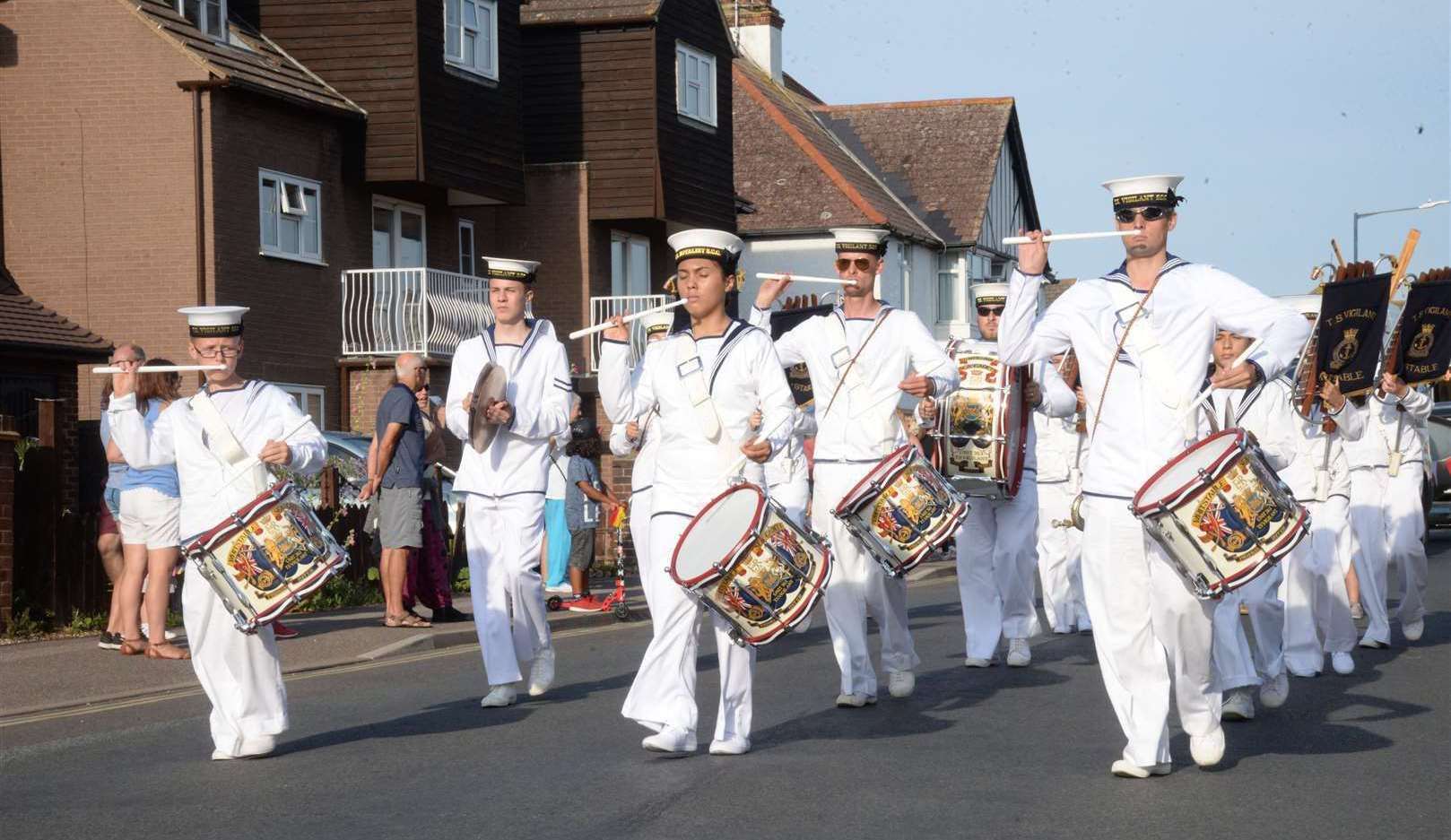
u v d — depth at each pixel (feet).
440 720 29.40
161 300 76.13
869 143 164.14
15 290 75.51
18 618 43.06
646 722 25.35
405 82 85.05
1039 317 24.25
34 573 44.04
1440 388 87.97
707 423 25.13
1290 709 29.07
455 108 88.28
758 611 24.03
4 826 21.35
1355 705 29.53
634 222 105.81
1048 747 25.81
